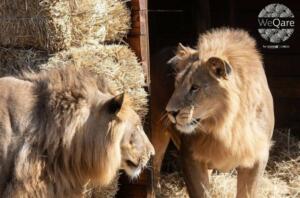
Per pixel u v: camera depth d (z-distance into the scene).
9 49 5.25
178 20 9.81
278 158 7.88
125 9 5.59
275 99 9.07
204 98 5.18
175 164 7.68
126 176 5.86
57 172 4.41
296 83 9.00
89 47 5.28
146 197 5.87
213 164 5.68
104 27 5.40
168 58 6.33
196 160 5.68
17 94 4.38
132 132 4.52
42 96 4.42
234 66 5.33
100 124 4.36
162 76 6.27
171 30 9.84
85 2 5.08
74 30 5.12
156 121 6.35
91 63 5.20
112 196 5.49
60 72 4.48
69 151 4.38
